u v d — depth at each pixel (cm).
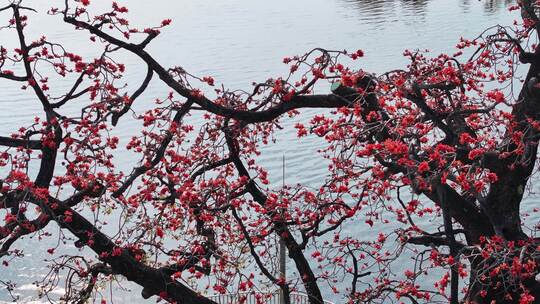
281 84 1344
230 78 8250
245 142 1595
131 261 1260
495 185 1315
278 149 5466
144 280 1274
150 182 1384
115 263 1248
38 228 1158
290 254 1516
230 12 15650
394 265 3672
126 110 1278
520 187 1310
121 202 1345
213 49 10438
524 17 1477
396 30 11456
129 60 9475
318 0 17212
